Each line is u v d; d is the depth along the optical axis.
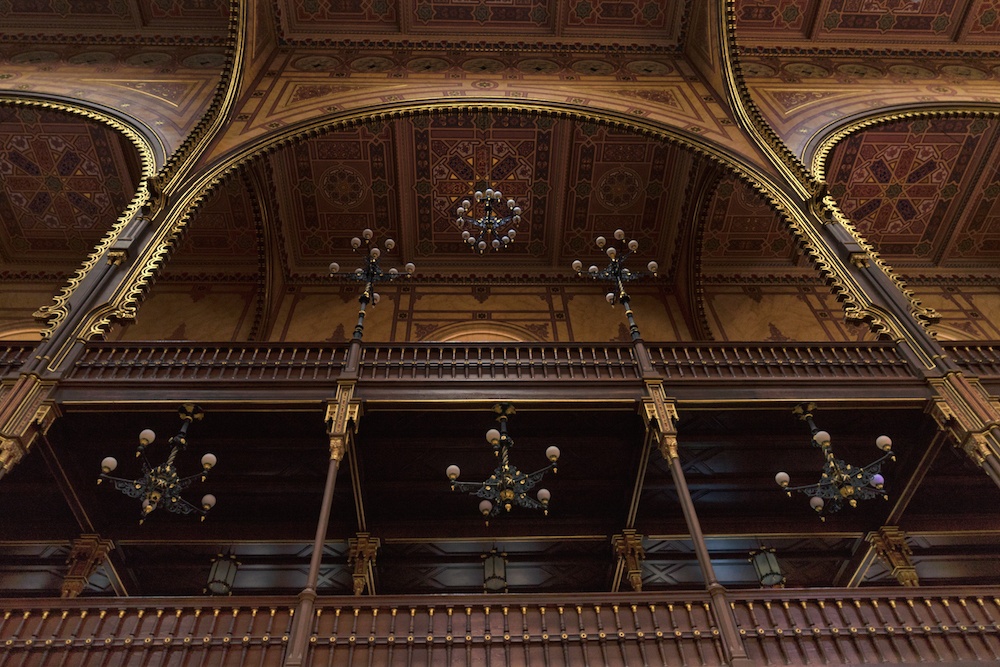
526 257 15.61
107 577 10.28
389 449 9.20
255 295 14.70
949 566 11.20
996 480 7.17
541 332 14.36
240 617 6.12
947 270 16.17
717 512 10.46
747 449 9.37
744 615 6.24
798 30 15.38
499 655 5.87
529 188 14.66
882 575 11.22
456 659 5.83
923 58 15.30
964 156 14.75
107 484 9.29
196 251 15.02
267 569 10.63
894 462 9.54
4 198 14.16
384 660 5.80
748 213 15.02
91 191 14.12
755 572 11.34
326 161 13.94
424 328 14.29
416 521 10.28
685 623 6.19
